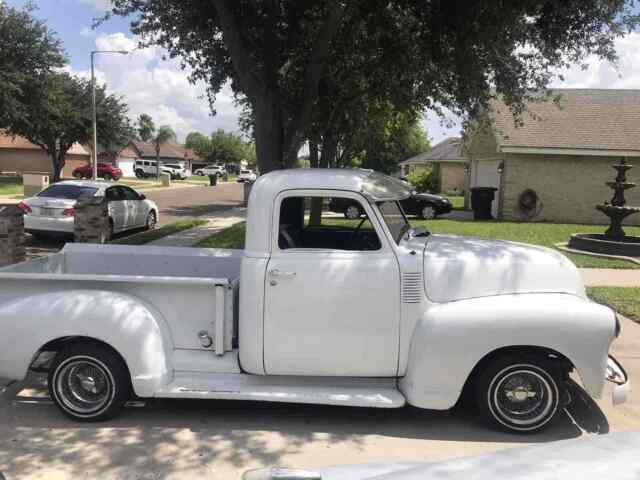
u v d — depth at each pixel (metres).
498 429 4.21
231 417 4.48
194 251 5.56
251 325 4.25
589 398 4.86
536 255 4.48
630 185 13.71
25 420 4.41
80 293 4.37
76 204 9.46
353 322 4.21
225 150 116.75
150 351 4.21
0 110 26.61
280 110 8.73
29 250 12.48
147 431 4.23
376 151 34.28
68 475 3.62
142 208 15.66
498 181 23.98
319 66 8.57
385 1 9.55
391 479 1.77
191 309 4.43
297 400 4.14
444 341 4.04
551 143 21.36
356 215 4.39
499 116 22.50
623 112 23.09
